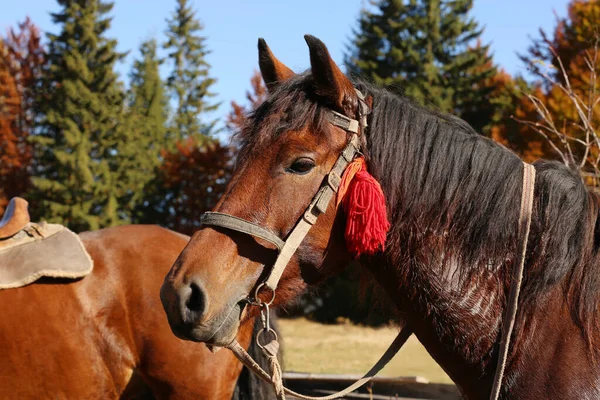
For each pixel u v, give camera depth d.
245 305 1.74
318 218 1.78
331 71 1.76
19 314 3.18
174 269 1.72
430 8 20.98
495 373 1.75
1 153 22.84
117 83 25.42
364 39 21.59
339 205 1.80
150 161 24.31
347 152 1.80
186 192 21.75
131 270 3.40
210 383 3.27
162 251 3.48
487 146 1.93
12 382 3.13
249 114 1.95
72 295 3.29
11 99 23.56
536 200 1.88
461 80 19.19
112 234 3.58
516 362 1.76
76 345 3.23
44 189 21.36
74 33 23.53
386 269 1.91
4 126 22.78
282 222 1.75
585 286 1.78
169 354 3.26
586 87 7.66
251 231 1.73
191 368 3.26
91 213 22.14
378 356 9.99
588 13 9.64
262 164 1.78
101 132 22.64
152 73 32.66
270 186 1.76
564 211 1.84
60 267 3.27
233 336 1.71
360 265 2.02
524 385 1.73
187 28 37.56
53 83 24.09
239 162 1.84
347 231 1.76
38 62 25.16
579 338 1.74
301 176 1.77
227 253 1.73
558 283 1.80
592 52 8.63
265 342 3.46
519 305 1.81
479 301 1.83
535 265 1.82
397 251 1.87
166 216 22.75
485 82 19.08
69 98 22.55
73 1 23.84
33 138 22.17
